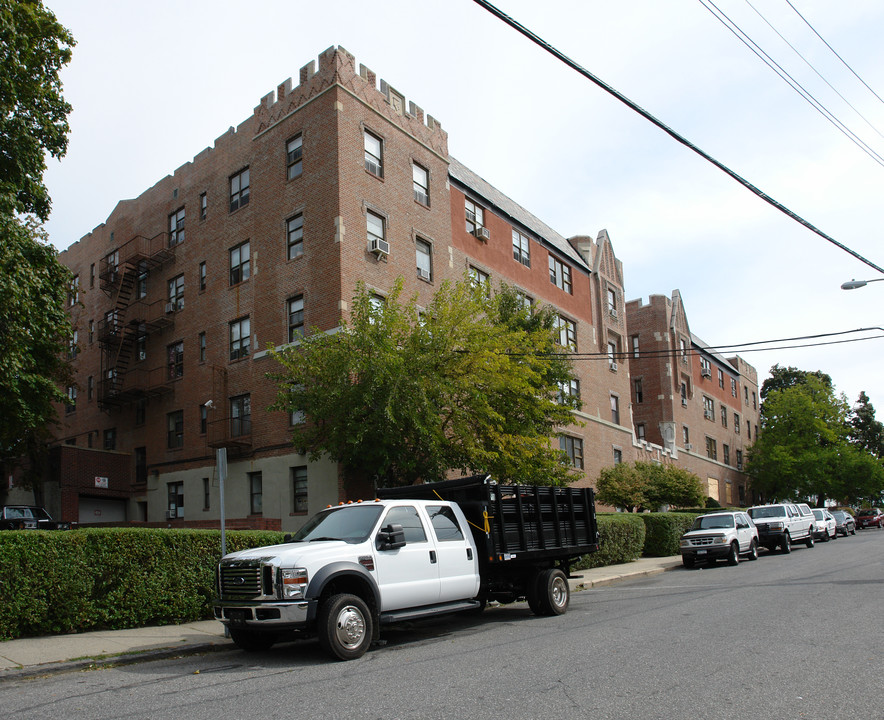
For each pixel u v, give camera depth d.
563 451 23.28
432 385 18.66
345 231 23.69
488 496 11.85
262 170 27.06
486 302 20.92
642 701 6.46
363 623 9.34
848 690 6.67
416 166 27.62
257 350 25.95
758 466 59.06
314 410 19.06
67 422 37.22
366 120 25.44
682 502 35.41
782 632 9.84
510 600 12.91
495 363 19.33
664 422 48.81
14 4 17.23
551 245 37.03
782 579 17.42
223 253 28.41
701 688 6.87
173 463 29.34
